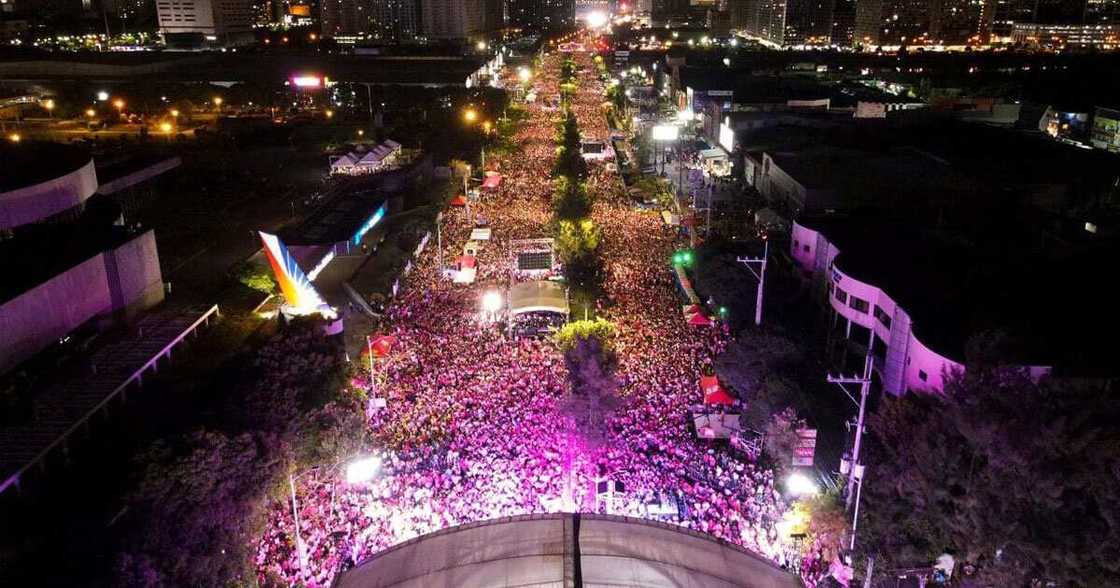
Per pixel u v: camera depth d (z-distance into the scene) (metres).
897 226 84.00
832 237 78.50
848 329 68.44
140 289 69.38
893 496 40.81
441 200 118.25
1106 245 72.31
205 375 58.84
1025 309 58.38
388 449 53.22
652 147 156.62
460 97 192.75
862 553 41.12
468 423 55.81
